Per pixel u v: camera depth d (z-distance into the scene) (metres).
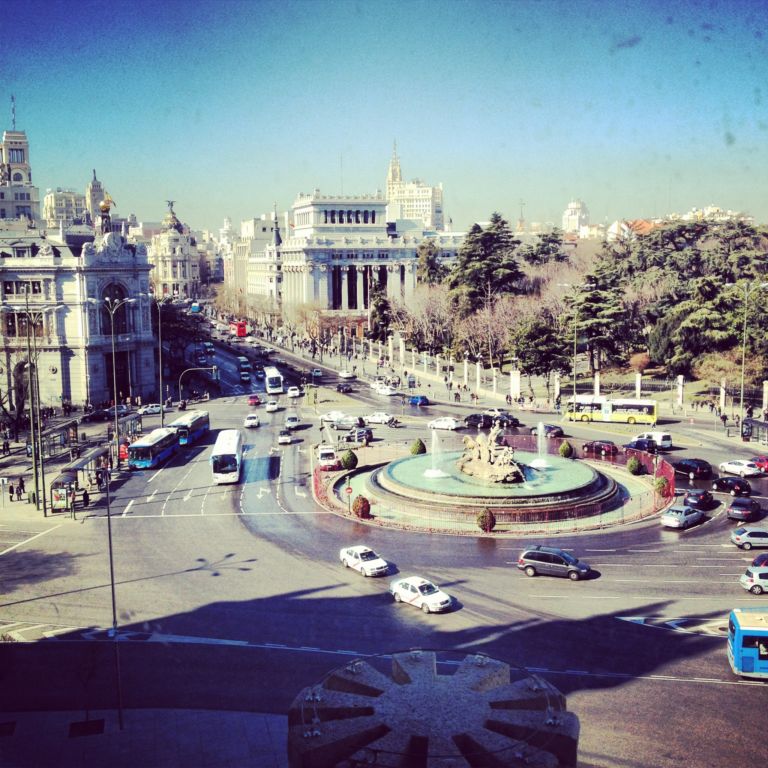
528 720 27.64
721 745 37.19
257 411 132.88
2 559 64.62
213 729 39.38
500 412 119.88
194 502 80.69
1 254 133.38
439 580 58.75
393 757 25.70
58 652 48.00
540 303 171.00
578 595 55.47
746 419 106.62
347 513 75.75
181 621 52.09
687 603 53.81
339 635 49.59
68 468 83.19
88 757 37.12
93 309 135.88
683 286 168.62
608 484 81.50
